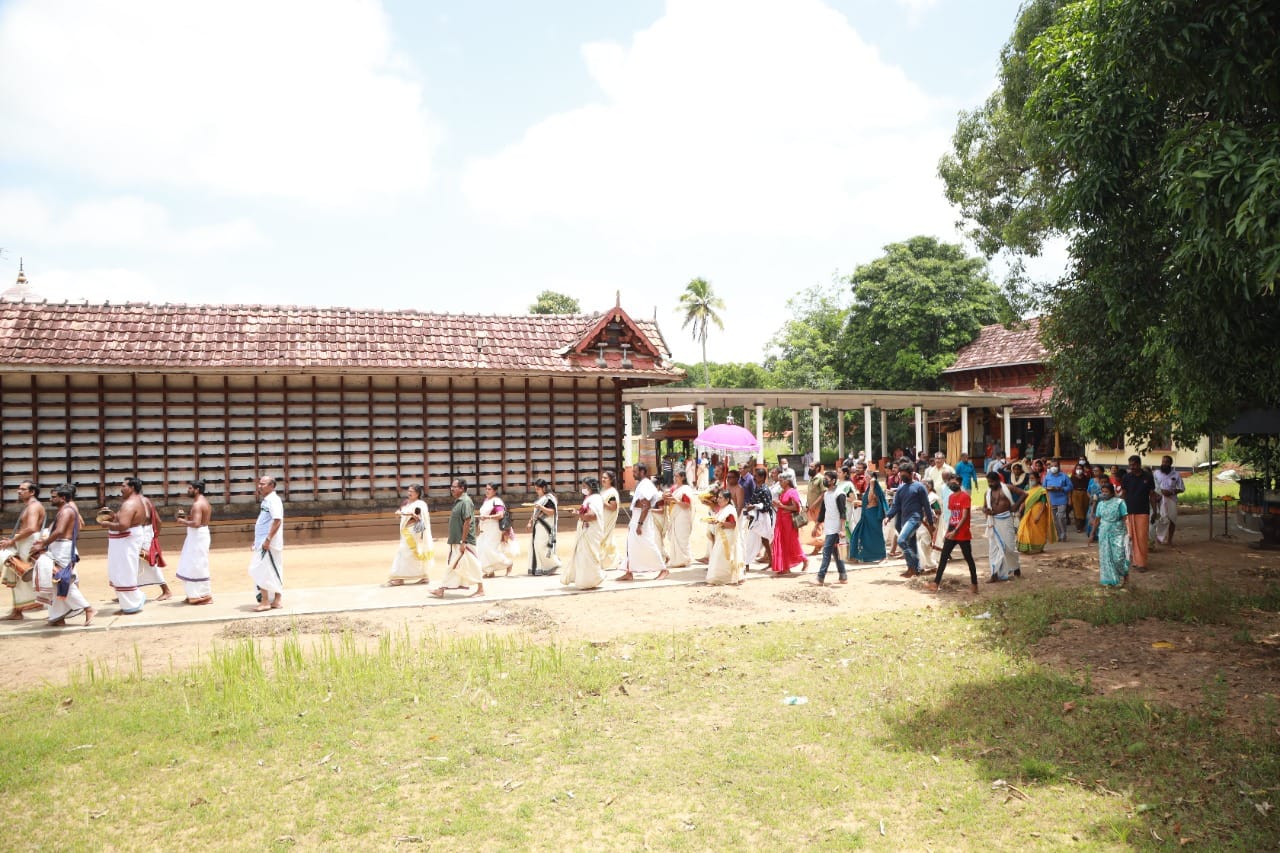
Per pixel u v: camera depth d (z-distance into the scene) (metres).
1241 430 13.29
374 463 18.75
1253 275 6.13
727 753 5.68
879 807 4.88
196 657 8.31
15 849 4.43
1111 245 9.02
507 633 9.21
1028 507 14.86
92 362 15.67
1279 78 6.13
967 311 39.03
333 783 5.25
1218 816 4.59
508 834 4.57
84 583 12.87
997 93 20.98
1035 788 5.07
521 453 19.95
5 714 6.58
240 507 17.69
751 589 11.80
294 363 17.06
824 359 47.06
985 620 9.53
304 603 10.89
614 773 5.39
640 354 20.69
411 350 18.69
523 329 20.69
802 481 34.47
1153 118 7.94
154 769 5.47
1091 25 8.41
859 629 9.27
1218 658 7.68
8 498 16.25
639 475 12.84
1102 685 7.04
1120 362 12.21
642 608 10.55
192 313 17.94
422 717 6.41
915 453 30.06
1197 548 15.20
